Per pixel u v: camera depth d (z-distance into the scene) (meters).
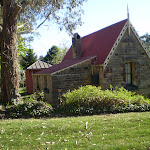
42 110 11.74
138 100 12.72
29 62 44.72
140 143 6.01
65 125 8.42
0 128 8.59
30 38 21.55
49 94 16.70
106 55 17.28
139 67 18.83
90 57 18.36
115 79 17.50
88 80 17.88
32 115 11.45
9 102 13.58
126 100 12.40
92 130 7.70
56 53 48.16
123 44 17.98
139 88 18.73
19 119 10.84
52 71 17.05
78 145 6.27
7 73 13.67
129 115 10.05
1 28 14.63
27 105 12.03
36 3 16.19
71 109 11.86
